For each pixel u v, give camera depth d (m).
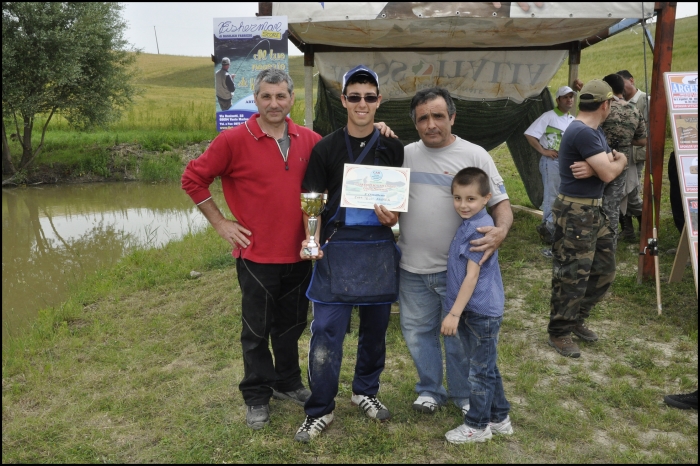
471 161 3.17
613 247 4.29
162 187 15.32
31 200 14.05
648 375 3.96
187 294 6.09
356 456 3.12
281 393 3.78
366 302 3.13
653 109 5.34
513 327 4.85
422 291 3.33
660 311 4.88
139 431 3.48
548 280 5.87
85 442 3.37
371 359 3.45
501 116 7.61
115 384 4.14
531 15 4.79
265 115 3.18
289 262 3.37
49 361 4.60
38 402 3.91
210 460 3.13
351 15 4.88
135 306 5.87
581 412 3.54
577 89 7.13
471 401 3.15
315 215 3.18
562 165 4.21
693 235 4.42
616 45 24.08
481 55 6.98
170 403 3.80
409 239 3.29
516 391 3.80
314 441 3.24
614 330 4.72
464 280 2.99
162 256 7.71
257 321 3.39
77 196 14.38
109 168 16.81
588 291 4.41
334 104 7.36
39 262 8.68
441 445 3.21
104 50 17.27
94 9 16.80
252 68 5.07
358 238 3.16
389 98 7.25
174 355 4.63
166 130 20.52
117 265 7.57
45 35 15.43
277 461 3.10
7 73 15.73
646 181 5.46
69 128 20.36
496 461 3.02
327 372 3.22
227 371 4.25
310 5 4.93
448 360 3.47
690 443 3.16
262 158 3.26
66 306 5.85
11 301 6.85
